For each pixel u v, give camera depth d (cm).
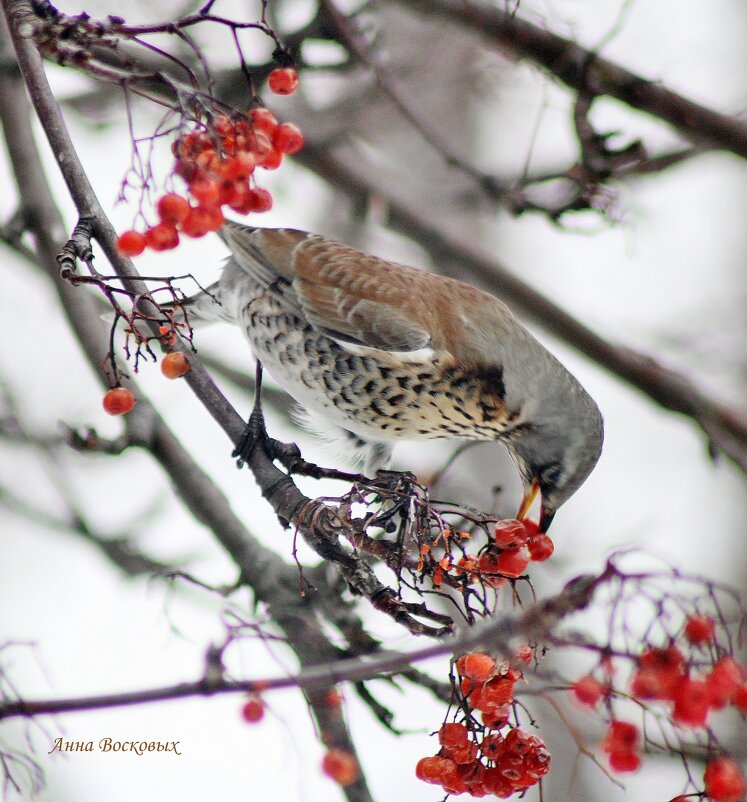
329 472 938
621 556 633
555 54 1315
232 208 784
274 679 672
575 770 714
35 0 757
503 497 1532
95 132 1556
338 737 865
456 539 791
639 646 650
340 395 1176
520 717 1359
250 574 989
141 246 757
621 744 680
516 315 1566
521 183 1356
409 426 1183
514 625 612
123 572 1280
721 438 1488
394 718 865
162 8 1516
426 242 1563
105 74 742
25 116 1155
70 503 1309
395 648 920
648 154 1462
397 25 1756
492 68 1709
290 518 884
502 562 761
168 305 1199
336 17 1317
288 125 789
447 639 773
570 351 1532
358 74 1526
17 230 1127
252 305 1194
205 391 971
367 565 820
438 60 1797
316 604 958
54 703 664
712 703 636
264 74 1315
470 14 1320
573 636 707
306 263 1190
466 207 1833
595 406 1198
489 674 698
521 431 1190
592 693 669
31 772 738
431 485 1040
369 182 1558
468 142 1870
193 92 752
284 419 1417
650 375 1516
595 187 1338
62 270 734
